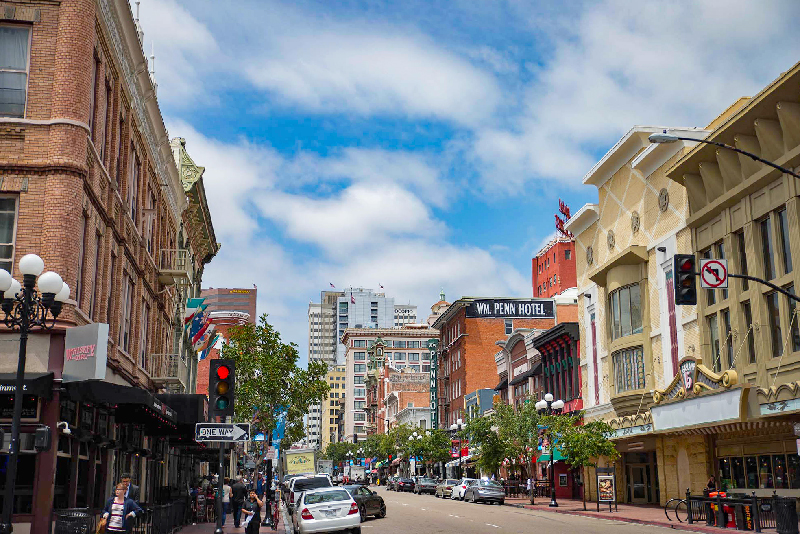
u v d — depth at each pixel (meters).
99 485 23.73
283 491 50.72
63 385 18.73
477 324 85.31
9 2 20.09
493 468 53.16
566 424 38.62
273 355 40.22
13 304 14.16
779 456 30.27
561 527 27.52
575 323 51.78
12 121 19.47
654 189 40.00
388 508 42.34
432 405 96.12
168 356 37.00
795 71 26.67
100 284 22.66
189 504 31.98
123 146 26.14
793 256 27.83
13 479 13.25
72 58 20.06
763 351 29.55
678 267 18.19
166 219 36.91
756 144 30.67
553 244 110.00
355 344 188.88
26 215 19.16
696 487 36.16
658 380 38.78
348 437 184.12
